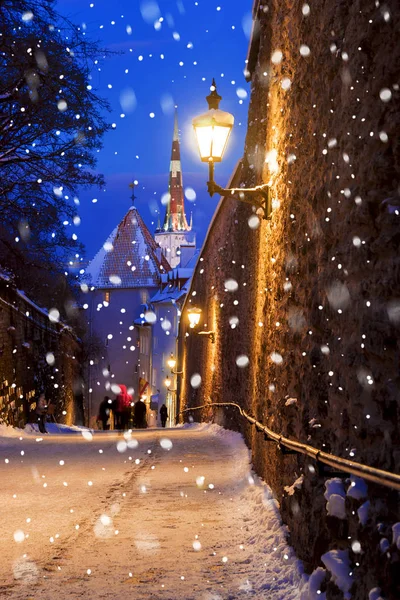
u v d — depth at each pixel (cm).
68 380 4447
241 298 1603
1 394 2508
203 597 488
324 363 488
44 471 1198
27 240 2544
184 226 11331
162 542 654
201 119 895
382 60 353
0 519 773
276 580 516
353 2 417
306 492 516
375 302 351
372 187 365
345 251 419
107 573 553
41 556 609
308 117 587
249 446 1362
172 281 6284
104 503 864
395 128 330
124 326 7775
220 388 2100
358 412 385
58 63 1769
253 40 1242
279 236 751
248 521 721
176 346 4831
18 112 1859
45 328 3528
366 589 346
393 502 325
